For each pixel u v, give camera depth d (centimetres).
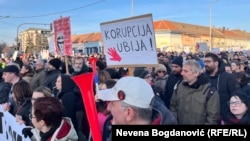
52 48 1241
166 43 7538
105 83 364
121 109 193
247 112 335
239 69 830
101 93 205
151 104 197
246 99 334
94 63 288
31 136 327
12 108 472
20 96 405
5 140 484
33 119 275
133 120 194
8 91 559
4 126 489
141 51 369
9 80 560
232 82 501
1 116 507
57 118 272
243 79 569
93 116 213
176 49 7500
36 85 723
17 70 568
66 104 448
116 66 401
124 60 389
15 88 408
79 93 452
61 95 471
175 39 7719
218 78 515
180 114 393
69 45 713
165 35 7562
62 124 275
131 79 197
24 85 411
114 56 402
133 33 373
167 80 573
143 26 360
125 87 193
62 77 474
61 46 744
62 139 271
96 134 212
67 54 720
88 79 215
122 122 195
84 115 452
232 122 342
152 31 353
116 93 195
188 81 383
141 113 193
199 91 378
